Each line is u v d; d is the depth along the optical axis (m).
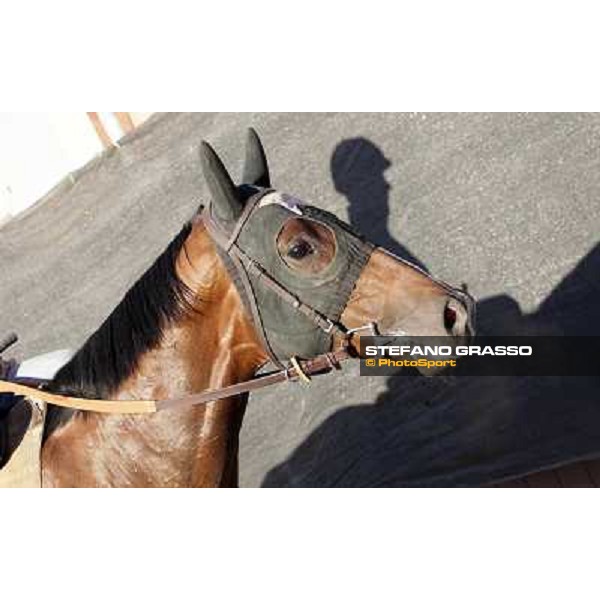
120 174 4.09
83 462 2.11
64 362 2.35
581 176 3.48
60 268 4.19
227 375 2.04
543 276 3.48
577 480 3.26
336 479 3.62
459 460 3.45
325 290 1.93
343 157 3.82
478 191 3.62
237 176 3.98
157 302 1.99
